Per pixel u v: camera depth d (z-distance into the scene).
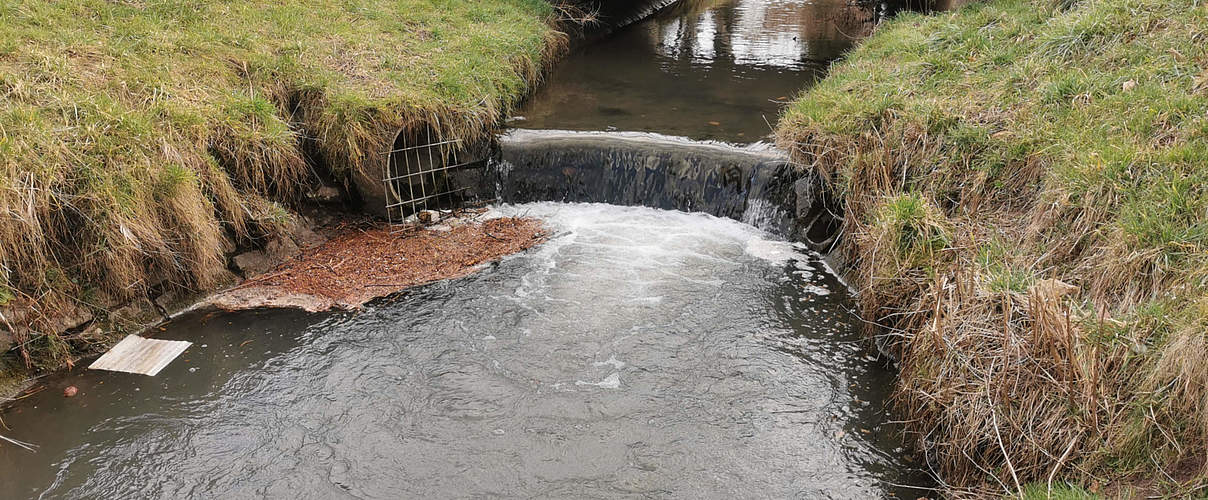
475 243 7.76
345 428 5.18
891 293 5.91
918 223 5.89
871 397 5.55
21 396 5.45
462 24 11.19
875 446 5.07
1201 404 3.79
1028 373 4.39
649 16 18.59
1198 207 4.80
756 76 12.26
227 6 9.41
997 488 4.33
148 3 8.84
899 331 5.73
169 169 6.28
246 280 6.95
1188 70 6.58
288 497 4.62
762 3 20.81
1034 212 5.78
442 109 8.27
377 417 5.29
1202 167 5.15
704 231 8.12
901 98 7.73
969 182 6.47
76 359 5.85
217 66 7.89
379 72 8.68
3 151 5.57
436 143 8.23
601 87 11.61
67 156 5.87
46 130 5.95
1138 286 4.63
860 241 6.51
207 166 6.69
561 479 4.77
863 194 6.99
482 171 8.66
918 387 5.08
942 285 5.14
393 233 7.87
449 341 6.14
